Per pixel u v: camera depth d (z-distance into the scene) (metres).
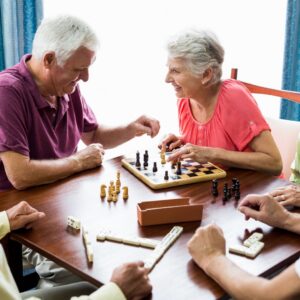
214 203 1.61
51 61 1.78
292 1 3.01
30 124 1.89
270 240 1.38
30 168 1.73
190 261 1.27
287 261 1.29
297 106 3.23
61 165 1.80
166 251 1.31
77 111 2.16
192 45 1.86
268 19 3.18
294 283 1.07
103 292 1.12
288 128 2.33
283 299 1.08
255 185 1.76
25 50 2.51
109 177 1.82
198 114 2.12
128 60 2.95
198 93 1.99
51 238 1.38
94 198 1.63
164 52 1.94
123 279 1.14
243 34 3.19
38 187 1.73
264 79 3.28
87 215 1.51
